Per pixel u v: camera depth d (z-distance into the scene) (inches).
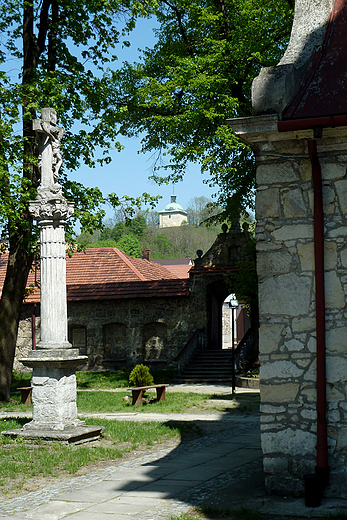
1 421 516.4
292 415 274.5
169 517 236.4
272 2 815.1
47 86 666.2
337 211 277.7
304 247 281.6
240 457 363.6
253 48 800.9
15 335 710.5
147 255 1589.6
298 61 309.9
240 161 866.8
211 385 894.4
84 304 1108.5
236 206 887.7
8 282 709.9
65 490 288.2
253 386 826.8
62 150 740.7
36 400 423.2
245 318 1702.8
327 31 314.5
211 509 243.6
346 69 292.8
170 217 4990.2
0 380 693.9
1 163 633.0
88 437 417.4
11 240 716.0
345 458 264.5
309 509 244.8
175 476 312.7
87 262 1243.8
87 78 735.7
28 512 251.1
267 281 285.1
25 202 665.6
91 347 1101.1
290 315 280.2
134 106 911.7
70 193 736.3
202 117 829.8
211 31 893.2
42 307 433.7
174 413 597.6
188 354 1010.1
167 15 938.1
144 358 1085.1
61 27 745.0
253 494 271.6
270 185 289.3
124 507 254.7
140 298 1077.1
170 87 829.8
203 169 820.0
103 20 738.2
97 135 758.5
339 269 275.0
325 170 280.5
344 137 274.7
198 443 417.7
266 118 274.7
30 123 711.1
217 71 838.5
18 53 735.7
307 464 269.6
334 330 272.8
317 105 277.7
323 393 268.4
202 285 1056.2
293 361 277.4
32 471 325.1
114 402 685.3
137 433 443.5
